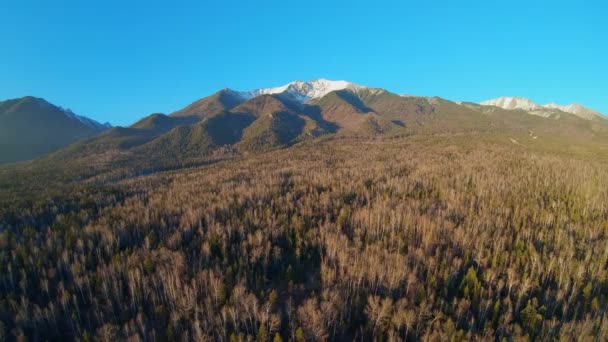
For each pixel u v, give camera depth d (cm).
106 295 4456
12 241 6425
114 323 4041
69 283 4959
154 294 4481
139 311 4119
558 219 7394
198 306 4206
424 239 5919
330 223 6938
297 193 10194
